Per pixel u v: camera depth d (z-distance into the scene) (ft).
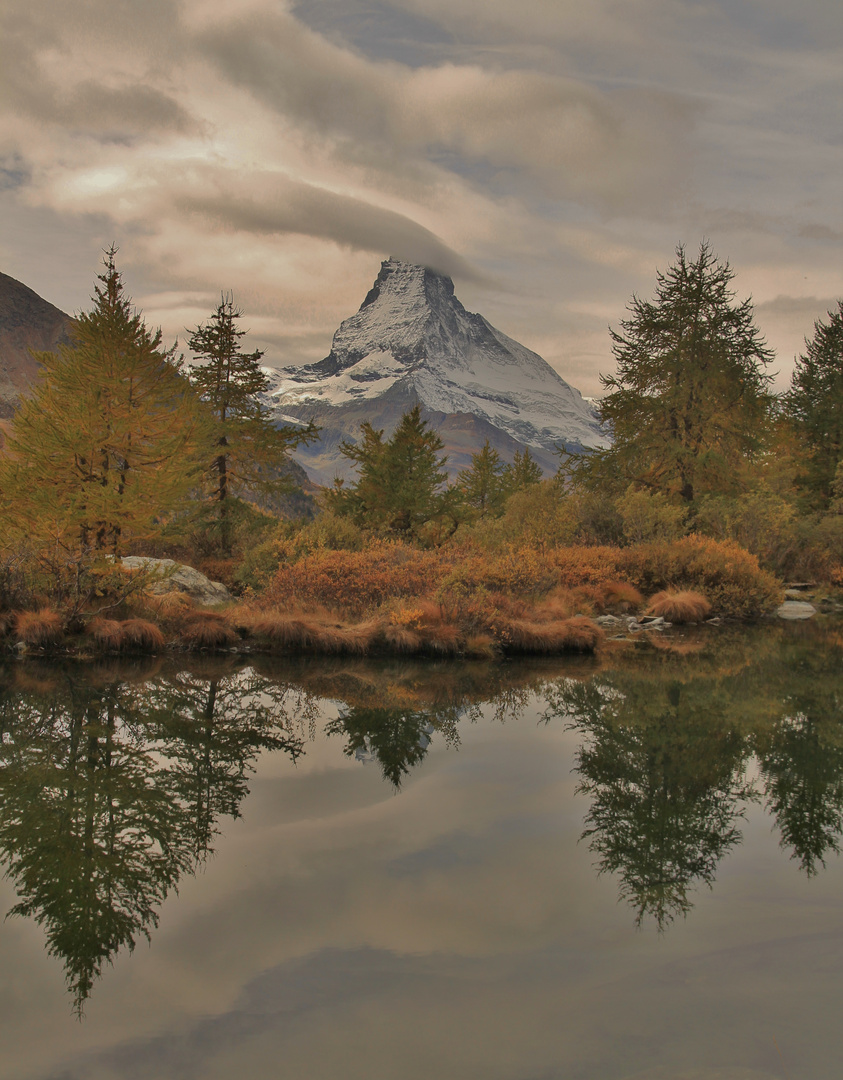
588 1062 10.14
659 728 29.94
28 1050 10.65
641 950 13.23
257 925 14.39
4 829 19.54
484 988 12.09
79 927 14.53
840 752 26.43
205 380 79.71
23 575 45.42
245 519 81.76
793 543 88.33
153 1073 10.11
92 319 51.75
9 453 47.32
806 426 115.96
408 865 16.96
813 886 15.84
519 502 89.61
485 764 25.00
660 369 98.94
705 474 96.94
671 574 71.97
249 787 22.76
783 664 44.70
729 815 20.17
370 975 12.51
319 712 32.50
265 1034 10.94
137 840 18.81
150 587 49.88
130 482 48.96
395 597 51.34
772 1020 11.05
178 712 31.96
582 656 47.37
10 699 33.22
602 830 19.08
